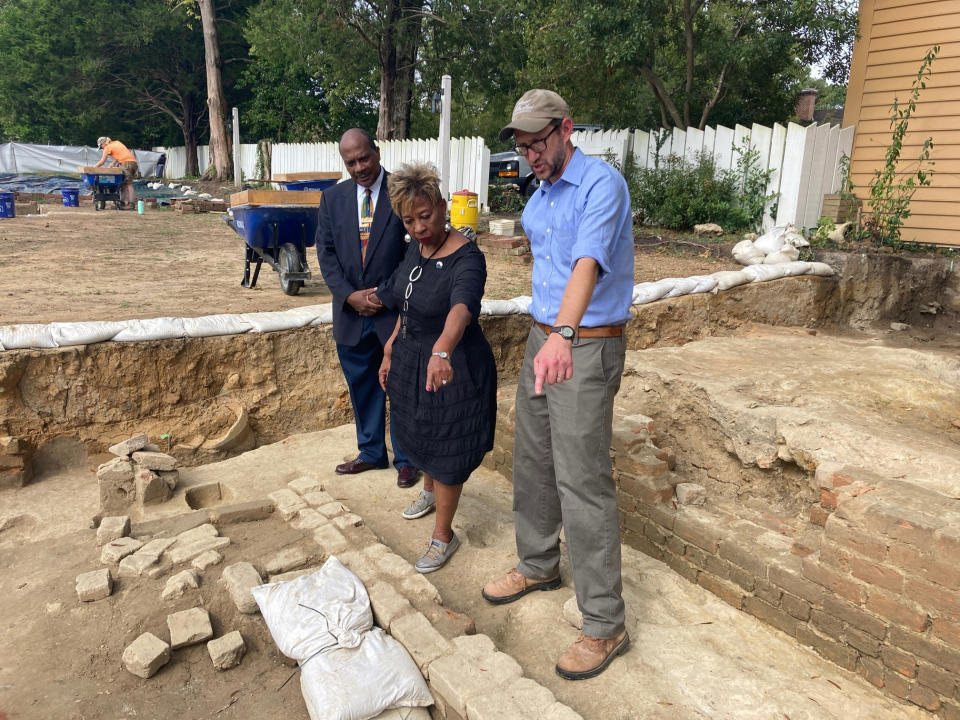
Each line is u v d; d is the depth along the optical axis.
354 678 2.58
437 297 3.11
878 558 3.05
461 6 19.69
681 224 12.28
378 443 4.62
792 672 3.01
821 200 11.34
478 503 4.38
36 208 15.84
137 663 2.77
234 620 3.12
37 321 5.25
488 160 13.43
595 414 2.58
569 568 3.57
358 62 21.41
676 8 15.70
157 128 34.44
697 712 2.59
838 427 4.12
